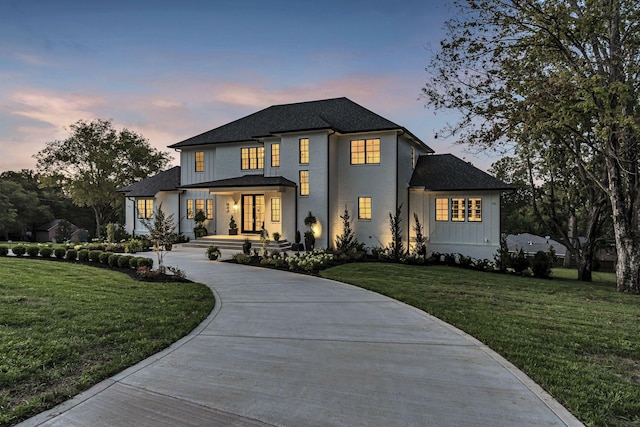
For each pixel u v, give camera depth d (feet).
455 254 60.70
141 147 106.52
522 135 37.68
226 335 17.63
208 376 12.73
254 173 69.77
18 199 122.62
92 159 96.94
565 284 40.45
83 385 11.72
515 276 47.75
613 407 10.66
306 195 62.69
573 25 34.96
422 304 24.58
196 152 75.77
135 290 27.48
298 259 41.16
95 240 76.33
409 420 9.89
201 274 36.81
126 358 14.03
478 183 59.88
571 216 70.85
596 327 19.80
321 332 18.33
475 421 9.89
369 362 14.29
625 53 35.09
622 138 34.88
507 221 104.27
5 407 10.23
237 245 62.13
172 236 39.06
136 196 78.02
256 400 10.98
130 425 9.49
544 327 19.53
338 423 9.70
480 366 13.96
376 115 65.00
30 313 19.62
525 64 38.06
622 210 38.29
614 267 83.76
